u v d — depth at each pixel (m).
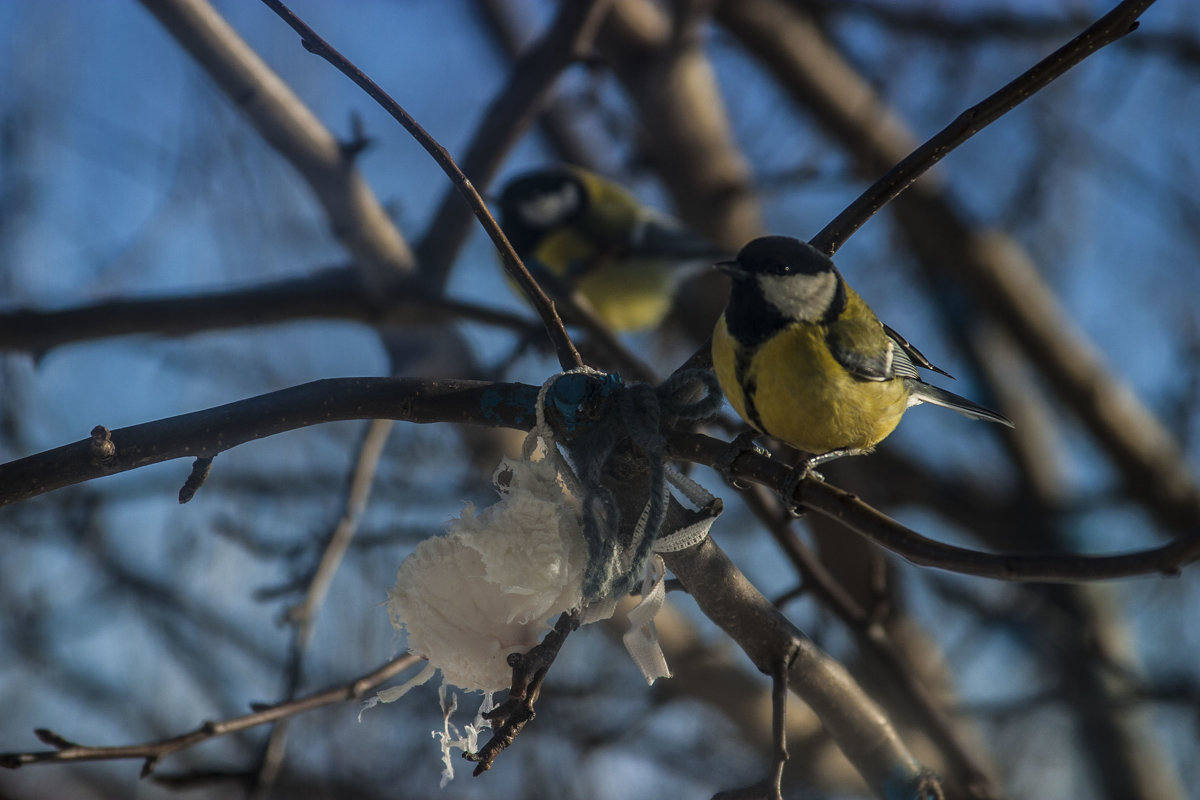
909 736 9.51
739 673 10.51
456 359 11.38
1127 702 10.70
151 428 5.16
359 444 8.52
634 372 9.18
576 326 9.51
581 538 4.55
